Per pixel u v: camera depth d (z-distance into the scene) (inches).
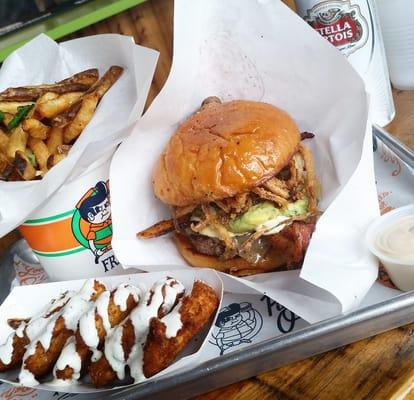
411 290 10.2
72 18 24.0
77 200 12.9
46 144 13.1
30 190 11.9
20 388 11.5
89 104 13.1
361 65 14.1
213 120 12.6
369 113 11.6
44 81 15.4
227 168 11.6
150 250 13.5
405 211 11.3
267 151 11.7
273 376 9.8
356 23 13.6
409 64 15.6
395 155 13.5
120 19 23.2
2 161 13.2
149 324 10.0
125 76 13.6
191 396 9.9
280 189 12.0
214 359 9.7
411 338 9.6
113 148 13.1
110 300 10.5
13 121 13.6
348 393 9.1
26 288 12.1
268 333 10.9
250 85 13.8
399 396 8.8
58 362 10.3
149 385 9.7
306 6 13.6
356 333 9.7
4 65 15.5
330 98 12.8
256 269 12.1
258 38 13.0
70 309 10.7
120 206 13.3
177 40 12.5
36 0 28.2
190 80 13.3
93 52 14.7
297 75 13.1
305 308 10.6
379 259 10.8
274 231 12.0
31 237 13.3
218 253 12.5
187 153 12.2
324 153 13.0
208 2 12.7
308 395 9.3
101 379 10.1
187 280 11.4
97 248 13.5
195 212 12.9
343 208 11.0
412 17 14.6
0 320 11.8
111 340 10.1
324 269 10.3
